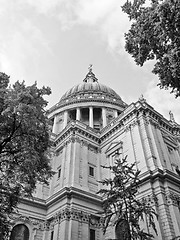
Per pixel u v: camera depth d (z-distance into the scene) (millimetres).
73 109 56719
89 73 87438
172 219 22703
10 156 18797
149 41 14430
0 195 17906
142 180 26234
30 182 18672
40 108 18719
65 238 25406
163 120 37094
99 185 33781
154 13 13312
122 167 20844
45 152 21000
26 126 17453
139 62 15664
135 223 17547
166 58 13820
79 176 32250
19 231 27797
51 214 30078
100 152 38500
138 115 34750
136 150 31094
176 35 13078
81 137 37875
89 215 28562
